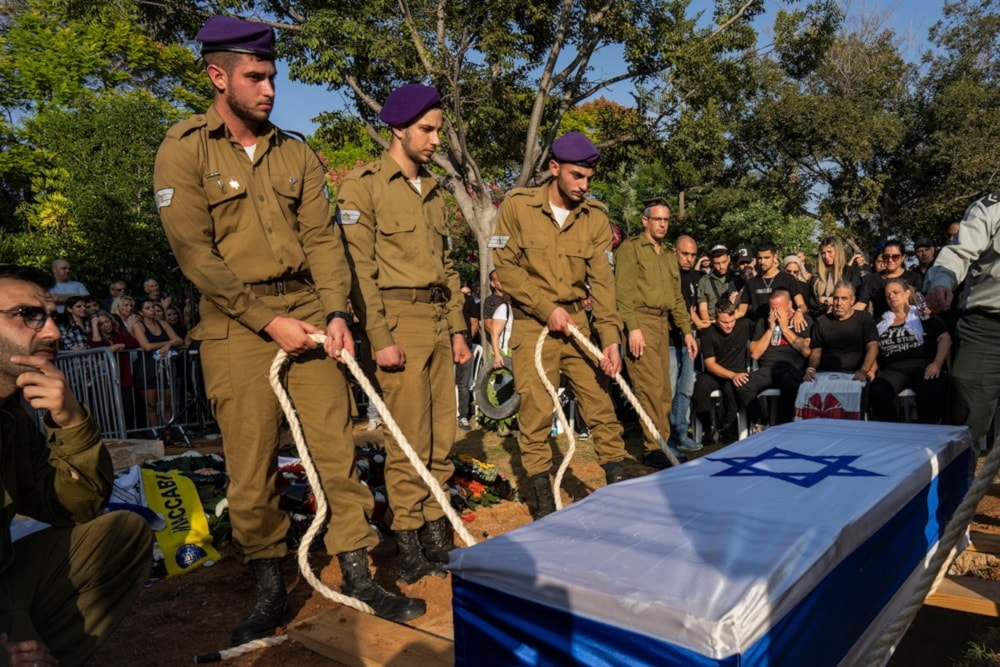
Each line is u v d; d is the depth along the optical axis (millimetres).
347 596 3209
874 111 28219
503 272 4395
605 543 2045
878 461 2883
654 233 5965
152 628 3406
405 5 12812
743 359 7172
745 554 1885
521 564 1920
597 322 4410
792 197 28781
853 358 6504
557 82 13945
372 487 4875
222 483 4871
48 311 2166
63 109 21234
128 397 8398
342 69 13047
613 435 4582
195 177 2928
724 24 14250
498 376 7891
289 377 3188
